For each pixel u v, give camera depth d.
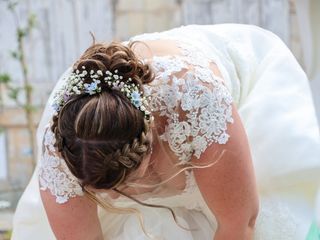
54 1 3.85
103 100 1.25
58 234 1.57
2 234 3.31
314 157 1.65
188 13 3.89
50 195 1.53
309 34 2.68
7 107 3.84
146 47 1.47
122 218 1.71
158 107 1.37
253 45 1.82
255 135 1.67
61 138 1.29
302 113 1.70
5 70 3.88
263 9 3.82
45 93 3.90
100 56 1.32
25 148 3.87
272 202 1.69
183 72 1.39
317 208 1.96
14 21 3.84
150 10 3.90
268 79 1.75
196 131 1.40
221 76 1.50
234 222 1.48
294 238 1.68
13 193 3.78
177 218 1.67
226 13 3.87
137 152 1.26
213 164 1.42
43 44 3.88
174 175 1.42
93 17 3.88
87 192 1.35
